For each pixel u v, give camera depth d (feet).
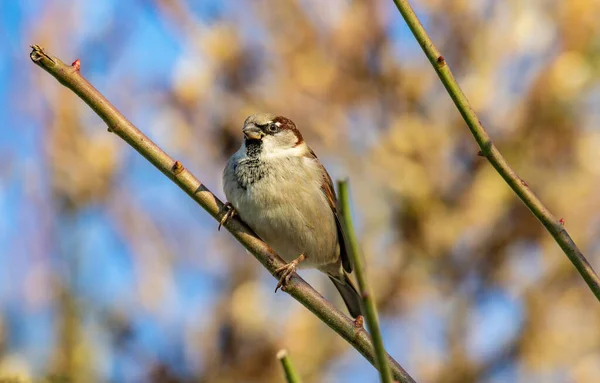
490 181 39.09
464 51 40.01
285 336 38.70
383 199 39.93
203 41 38.58
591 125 39.47
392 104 39.63
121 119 17.15
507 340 40.24
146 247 40.06
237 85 38.75
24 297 37.73
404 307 40.63
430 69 39.88
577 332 40.14
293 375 10.27
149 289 39.55
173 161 17.79
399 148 38.93
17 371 28.96
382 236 40.52
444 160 39.60
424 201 38.99
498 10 39.96
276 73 39.19
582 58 38.17
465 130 39.34
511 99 39.55
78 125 40.32
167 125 38.63
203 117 38.73
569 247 13.78
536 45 39.09
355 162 39.68
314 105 39.34
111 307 39.11
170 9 39.22
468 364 39.75
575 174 39.37
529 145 39.22
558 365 39.70
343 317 17.51
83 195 39.63
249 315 38.55
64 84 16.49
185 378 38.63
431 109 39.81
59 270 38.42
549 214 13.96
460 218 38.83
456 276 40.22
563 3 38.75
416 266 40.14
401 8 14.16
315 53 39.24
